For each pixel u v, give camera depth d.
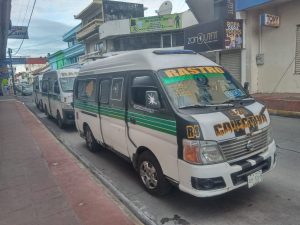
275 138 8.66
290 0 14.08
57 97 12.86
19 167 7.20
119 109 5.98
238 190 5.25
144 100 5.13
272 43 15.55
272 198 4.89
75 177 6.28
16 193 5.61
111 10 32.59
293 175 5.79
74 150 8.74
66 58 47.91
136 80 5.38
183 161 4.22
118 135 6.16
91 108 7.60
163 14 27.94
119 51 29.08
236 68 17.31
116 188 5.67
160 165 4.81
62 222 4.43
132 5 33.75
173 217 4.54
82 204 4.98
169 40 27.28
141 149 5.41
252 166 4.39
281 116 12.41
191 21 24.89
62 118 12.37
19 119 16.45
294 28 14.32
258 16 16.06
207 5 19.62
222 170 4.09
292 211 4.46
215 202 4.90
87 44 37.97
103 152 8.39
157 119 4.72
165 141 4.57
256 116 4.64
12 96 46.34
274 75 15.66
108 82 6.57
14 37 25.59
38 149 8.93
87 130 8.35
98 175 6.32
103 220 4.42
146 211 4.76
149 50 5.38
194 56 5.60
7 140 10.53
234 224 4.22
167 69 5.02
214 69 5.44
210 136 4.04
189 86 4.87
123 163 7.36
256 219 4.30
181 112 4.36
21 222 4.51
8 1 14.37
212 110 4.42
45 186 5.87
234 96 5.14
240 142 4.30
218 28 16.00
